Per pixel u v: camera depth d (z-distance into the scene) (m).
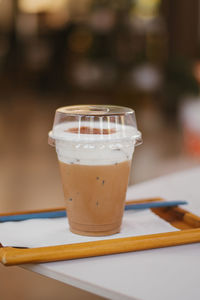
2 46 8.41
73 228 0.80
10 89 7.58
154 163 3.65
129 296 0.59
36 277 1.77
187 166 3.57
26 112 5.91
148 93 6.68
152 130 4.89
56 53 7.79
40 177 3.23
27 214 0.88
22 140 4.43
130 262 0.69
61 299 1.54
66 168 0.77
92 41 7.74
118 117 0.77
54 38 7.87
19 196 2.80
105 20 7.86
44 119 5.46
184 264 0.69
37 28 8.62
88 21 7.96
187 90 4.51
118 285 0.62
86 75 7.58
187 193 1.08
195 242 0.76
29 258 0.67
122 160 0.77
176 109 5.12
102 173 0.75
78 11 8.62
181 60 4.74
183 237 0.75
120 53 7.60
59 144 0.77
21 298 1.57
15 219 0.85
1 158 3.77
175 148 4.12
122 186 0.78
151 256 0.71
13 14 9.05
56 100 6.82
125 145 0.77
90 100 6.72
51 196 2.81
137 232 0.81
